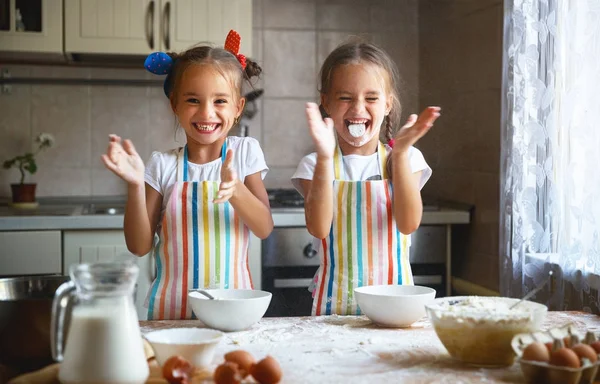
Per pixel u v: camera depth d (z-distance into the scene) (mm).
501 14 2676
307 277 2750
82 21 2895
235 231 1648
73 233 2631
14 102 3176
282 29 3324
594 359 1060
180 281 1625
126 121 3250
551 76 2146
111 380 1002
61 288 1043
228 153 1483
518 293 2254
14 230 2590
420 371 1123
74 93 3213
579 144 1999
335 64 1671
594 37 1956
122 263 1047
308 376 1092
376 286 1473
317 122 1491
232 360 1071
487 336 1124
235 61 1668
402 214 1588
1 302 1122
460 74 3021
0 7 2846
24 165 3186
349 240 1652
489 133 2795
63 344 1126
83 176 3232
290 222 2723
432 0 3230
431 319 1184
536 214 2209
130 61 3119
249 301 1334
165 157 1706
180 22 2951
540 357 1047
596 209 1945
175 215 1635
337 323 1439
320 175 1543
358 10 3344
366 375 1100
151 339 1128
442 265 2883
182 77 1623
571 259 2031
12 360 1130
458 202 3068
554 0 2123
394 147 1571
